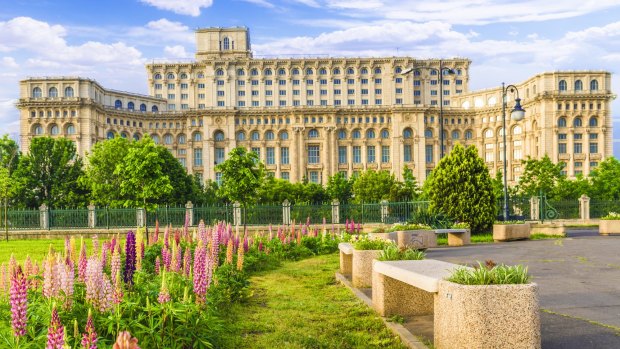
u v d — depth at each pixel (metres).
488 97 144.00
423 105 135.62
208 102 146.50
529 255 19.92
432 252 22.52
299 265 20.59
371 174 93.75
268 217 45.75
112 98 140.38
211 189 93.12
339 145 137.50
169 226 17.98
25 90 128.12
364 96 148.00
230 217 45.59
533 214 43.97
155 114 139.88
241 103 146.75
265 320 10.36
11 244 34.44
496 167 139.00
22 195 68.44
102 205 66.94
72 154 76.38
